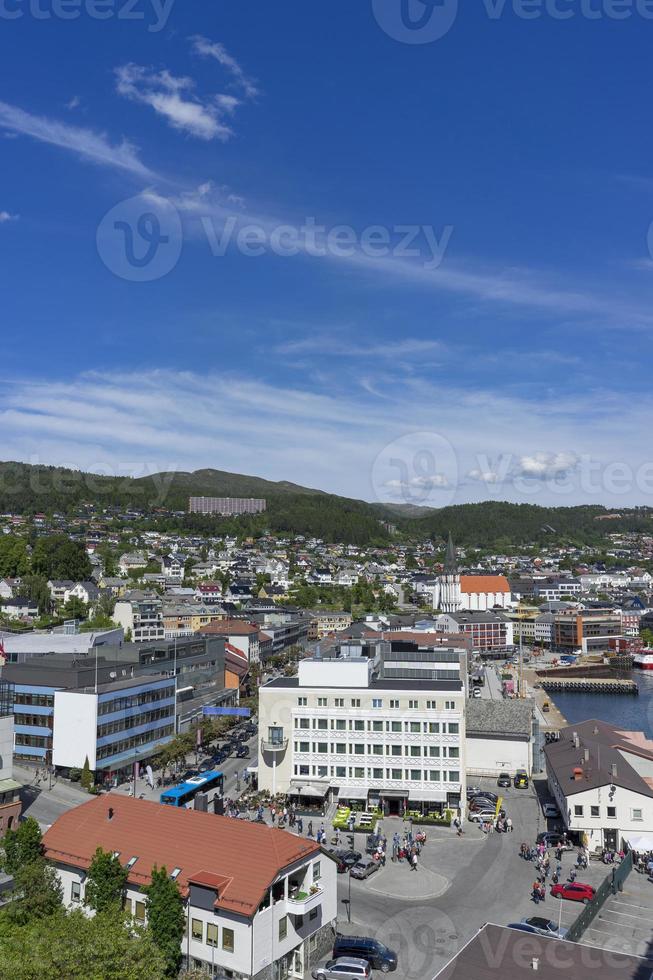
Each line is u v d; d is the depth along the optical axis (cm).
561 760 11775
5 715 10238
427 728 11412
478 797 11838
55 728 12594
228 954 6119
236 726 16538
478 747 13662
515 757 13488
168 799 10906
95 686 12925
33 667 13350
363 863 8900
